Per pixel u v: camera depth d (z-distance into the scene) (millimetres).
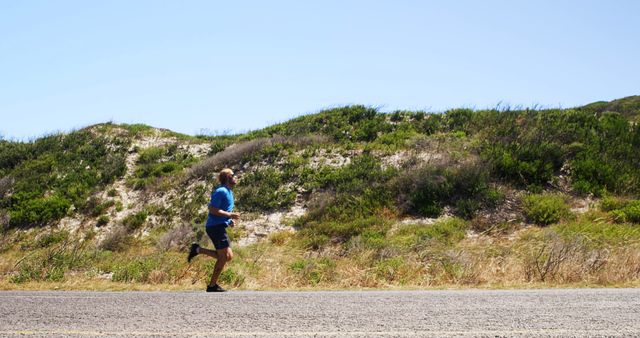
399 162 20984
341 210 18469
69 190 22609
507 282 9250
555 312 5184
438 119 25797
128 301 6305
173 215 20500
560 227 15547
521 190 18234
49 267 11492
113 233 19219
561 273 9508
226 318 5051
